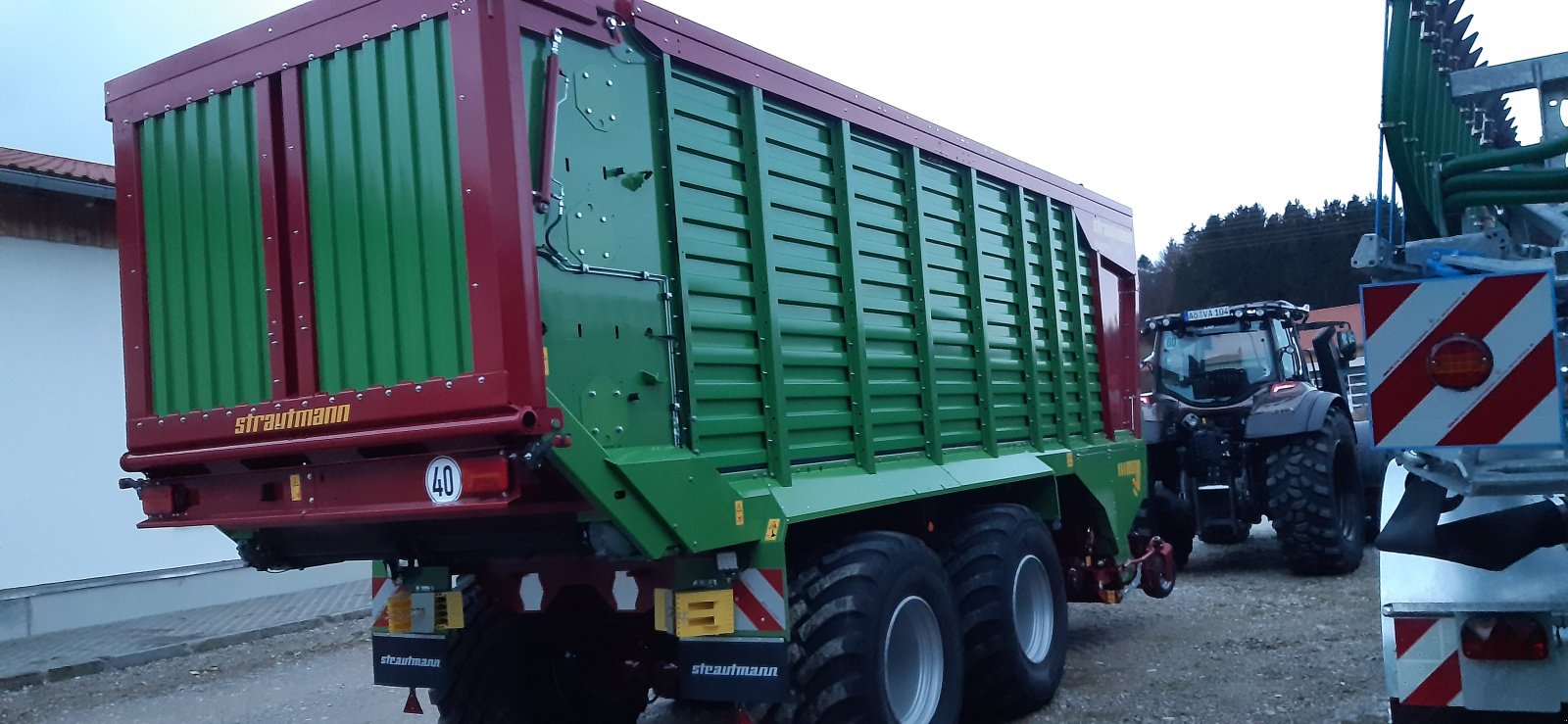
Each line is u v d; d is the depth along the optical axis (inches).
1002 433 239.0
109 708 284.5
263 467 155.9
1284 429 358.0
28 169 367.6
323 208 148.4
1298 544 362.9
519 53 135.3
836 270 191.0
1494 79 152.4
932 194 222.1
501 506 130.2
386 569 188.2
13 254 368.8
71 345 383.9
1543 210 147.8
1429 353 116.3
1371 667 240.5
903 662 184.1
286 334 151.2
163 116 166.6
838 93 193.5
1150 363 433.7
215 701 285.1
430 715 256.8
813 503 171.8
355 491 146.1
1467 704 136.6
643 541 140.2
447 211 135.6
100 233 393.7
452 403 132.3
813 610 166.6
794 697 161.9
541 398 130.2
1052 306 266.7
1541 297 111.9
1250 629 290.2
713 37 167.5
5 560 363.6
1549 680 133.0
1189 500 394.3
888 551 179.5
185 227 163.6
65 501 380.2
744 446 165.9
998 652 211.3
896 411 202.1
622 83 152.1
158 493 167.5
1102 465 281.9
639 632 184.7
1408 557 144.9
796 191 182.9
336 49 146.4
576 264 140.2
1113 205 309.9
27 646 351.3
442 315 135.9
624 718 207.9
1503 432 113.7
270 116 153.3
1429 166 143.3
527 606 173.0
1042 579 233.8
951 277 225.9
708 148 165.5
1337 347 453.1
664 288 154.6
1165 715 213.5
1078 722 215.2
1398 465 156.5
